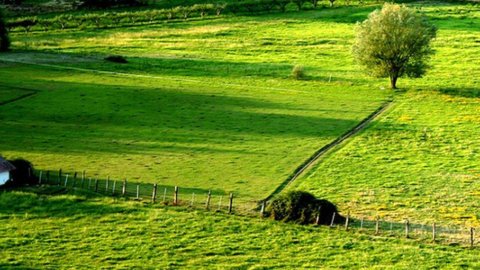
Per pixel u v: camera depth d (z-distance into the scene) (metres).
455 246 117.56
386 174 151.00
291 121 187.88
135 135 173.88
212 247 115.62
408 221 126.50
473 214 131.00
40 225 121.69
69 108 193.00
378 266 109.56
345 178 148.62
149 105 198.50
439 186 144.62
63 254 111.94
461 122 188.38
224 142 170.12
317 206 126.56
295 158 160.25
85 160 155.38
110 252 113.12
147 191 138.75
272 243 117.31
